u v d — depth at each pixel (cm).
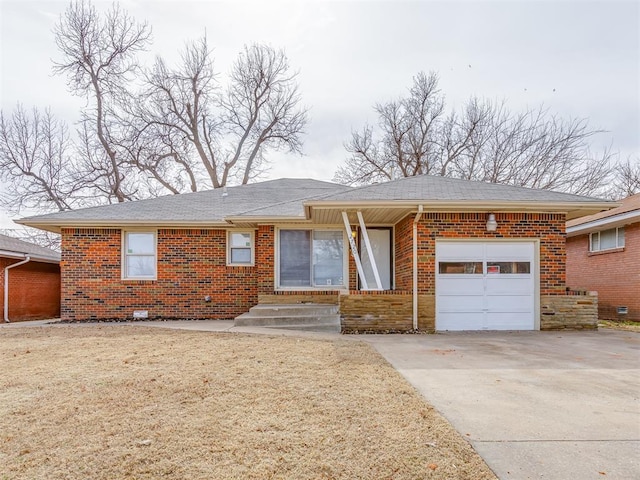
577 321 988
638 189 2306
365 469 276
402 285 1091
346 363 585
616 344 782
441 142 2636
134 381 484
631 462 290
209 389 452
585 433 341
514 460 292
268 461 288
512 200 939
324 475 269
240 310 1229
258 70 2716
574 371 556
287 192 1551
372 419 366
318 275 1211
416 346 748
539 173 2322
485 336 888
